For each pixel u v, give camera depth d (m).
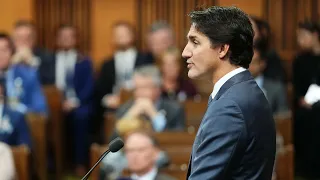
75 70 15.66
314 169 14.61
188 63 4.86
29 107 13.81
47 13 17.41
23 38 15.06
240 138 4.54
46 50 15.77
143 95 11.77
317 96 14.41
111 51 17.55
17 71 13.90
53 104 14.45
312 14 16.62
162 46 15.20
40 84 14.23
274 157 4.79
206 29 4.73
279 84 11.43
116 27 15.59
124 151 10.05
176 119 11.74
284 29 16.75
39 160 12.74
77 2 17.45
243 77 4.76
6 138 12.05
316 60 14.60
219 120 4.57
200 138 4.66
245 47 4.76
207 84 13.48
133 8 17.47
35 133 12.77
